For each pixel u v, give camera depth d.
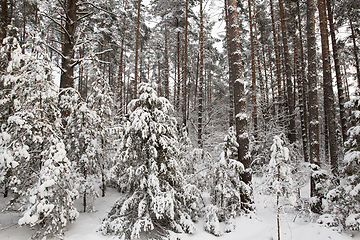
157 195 4.87
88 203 6.46
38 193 4.24
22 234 4.55
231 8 7.29
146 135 4.95
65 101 6.61
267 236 4.93
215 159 7.34
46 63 5.25
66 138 6.23
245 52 15.29
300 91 13.23
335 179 6.22
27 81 5.01
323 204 5.86
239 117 6.79
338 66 9.63
